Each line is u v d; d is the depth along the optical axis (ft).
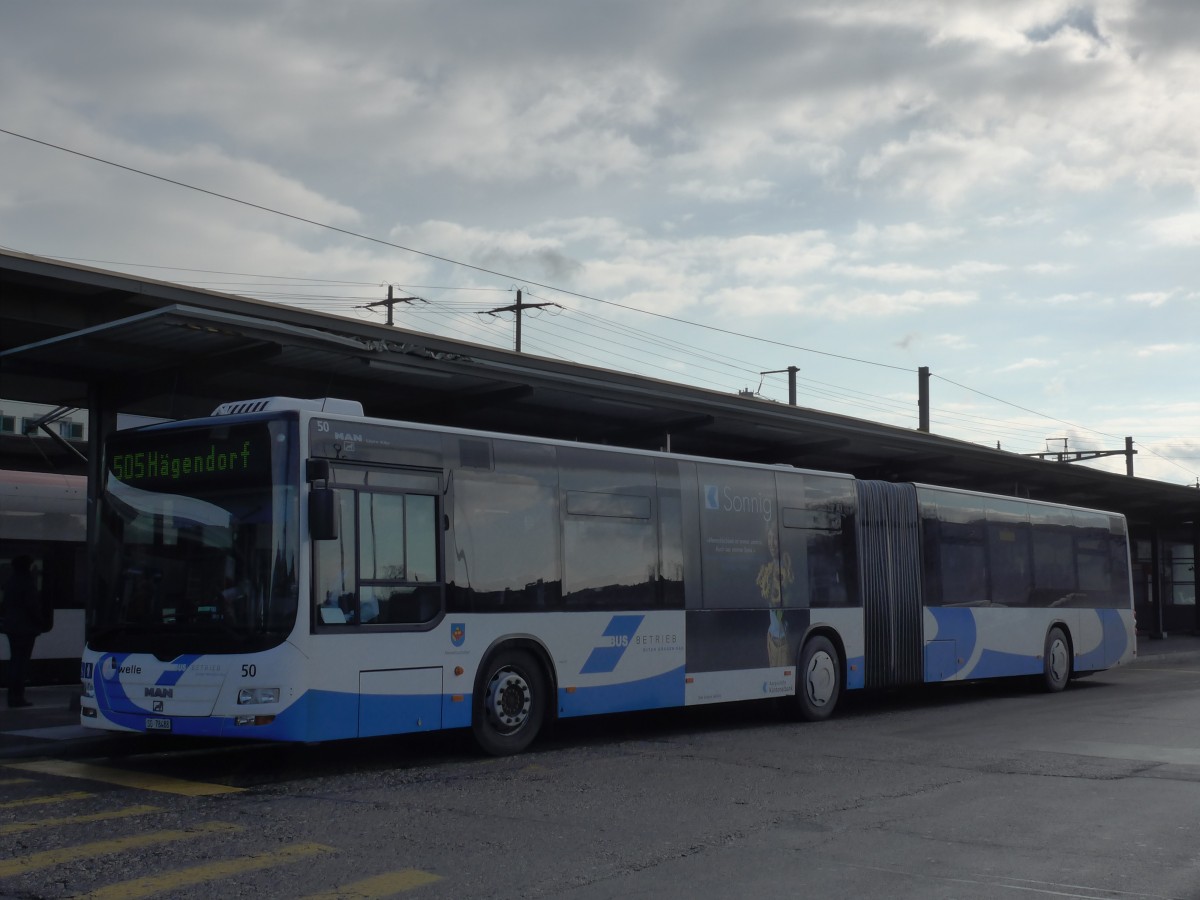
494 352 64.18
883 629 56.95
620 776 34.96
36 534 63.00
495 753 39.14
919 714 56.13
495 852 24.61
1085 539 75.46
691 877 22.67
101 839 25.64
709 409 58.54
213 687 33.53
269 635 33.35
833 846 25.41
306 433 34.73
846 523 55.77
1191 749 41.70
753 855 24.53
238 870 22.89
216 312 39.34
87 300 48.03
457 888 21.70
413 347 46.78
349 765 37.42
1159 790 32.78
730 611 48.57
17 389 54.13
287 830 26.66
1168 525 142.51
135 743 41.57
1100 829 27.37
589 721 52.26
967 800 31.07
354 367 48.19
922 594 59.82
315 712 33.63
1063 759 38.99
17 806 29.66
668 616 45.68
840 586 54.80
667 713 55.77
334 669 34.22
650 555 45.37
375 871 22.86
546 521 41.45
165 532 35.76
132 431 37.24
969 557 63.77
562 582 41.68
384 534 36.19
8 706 50.26
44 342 42.93
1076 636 72.49
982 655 63.57
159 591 35.35
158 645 34.81
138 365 46.73
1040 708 58.90
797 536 52.75
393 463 36.83
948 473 88.22
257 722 32.96
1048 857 24.52
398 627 36.17
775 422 62.13
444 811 29.12
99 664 35.70
